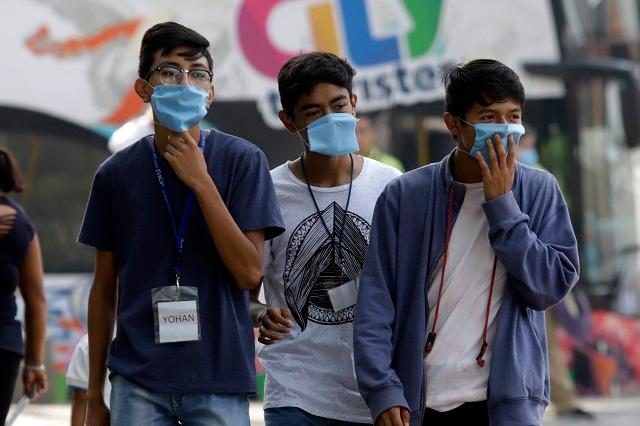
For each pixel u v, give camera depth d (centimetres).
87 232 1124
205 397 1061
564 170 2886
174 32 1083
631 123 2862
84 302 2762
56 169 2764
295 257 1240
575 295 2850
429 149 2827
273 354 1234
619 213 2894
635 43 2877
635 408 2720
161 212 1090
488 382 1079
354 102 1233
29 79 2758
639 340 2877
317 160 1239
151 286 1082
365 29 2822
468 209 1109
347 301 1222
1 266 1538
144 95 1104
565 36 2864
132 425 1061
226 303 1077
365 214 1240
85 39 2764
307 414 1206
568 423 2498
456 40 2844
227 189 1103
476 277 1097
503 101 1072
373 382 1076
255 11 2794
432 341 1096
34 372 1630
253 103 2792
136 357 1068
